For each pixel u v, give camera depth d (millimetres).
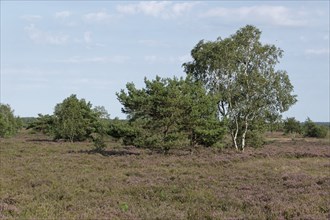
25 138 61469
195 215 11516
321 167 27219
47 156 30859
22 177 19188
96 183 17500
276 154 38188
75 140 53344
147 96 33781
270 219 11211
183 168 24609
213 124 34906
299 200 13898
